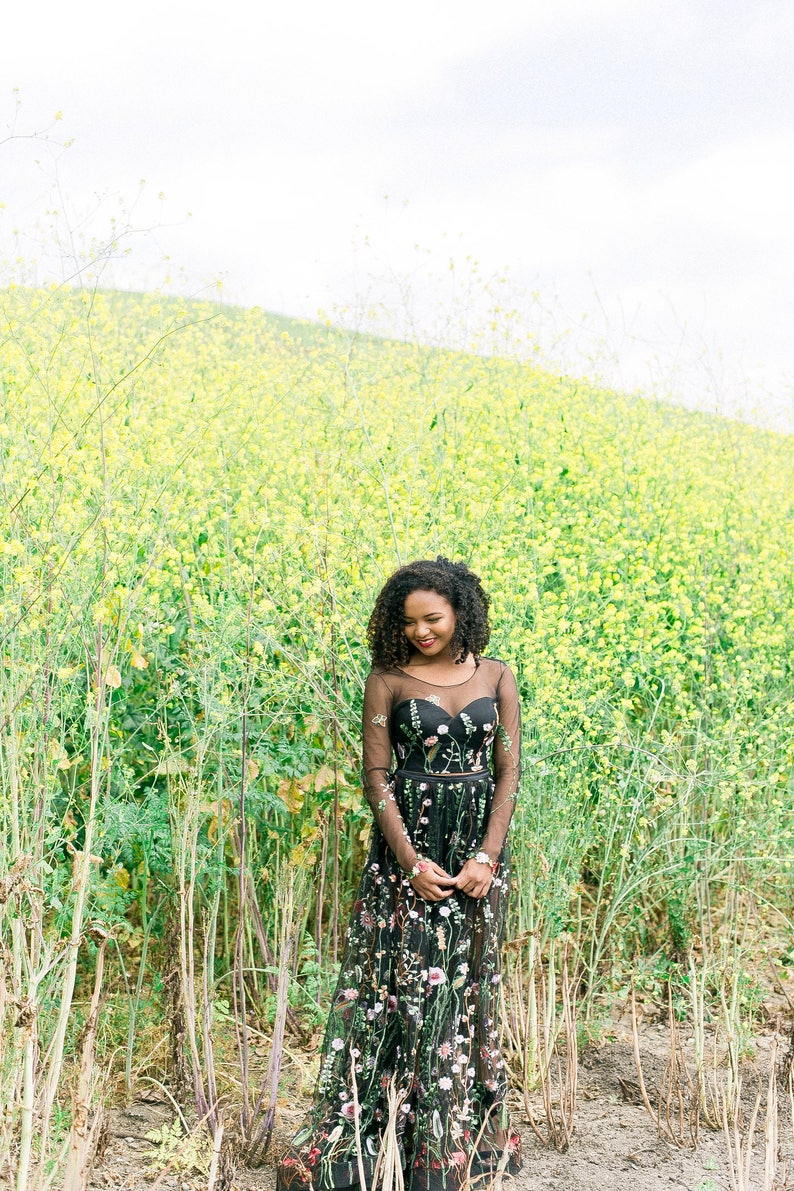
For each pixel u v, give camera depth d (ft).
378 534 12.57
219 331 19.85
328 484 12.60
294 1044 11.47
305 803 12.39
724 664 14.80
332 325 19.07
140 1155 9.34
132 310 18.92
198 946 11.61
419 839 9.28
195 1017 10.43
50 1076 8.43
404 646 9.39
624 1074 11.25
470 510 13.79
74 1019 10.39
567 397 21.83
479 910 9.37
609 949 13.20
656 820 14.19
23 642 9.91
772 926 14.85
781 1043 11.82
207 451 13.65
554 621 12.60
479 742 9.35
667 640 14.11
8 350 12.23
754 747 14.43
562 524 15.65
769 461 23.61
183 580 11.50
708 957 12.71
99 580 9.83
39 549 9.66
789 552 17.97
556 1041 11.69
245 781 10.76
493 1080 9.46
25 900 9.52
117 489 10.57
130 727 12.29
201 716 11.83
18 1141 8.39
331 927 11.44
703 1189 9.23
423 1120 8.94
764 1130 10.21
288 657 11.34
